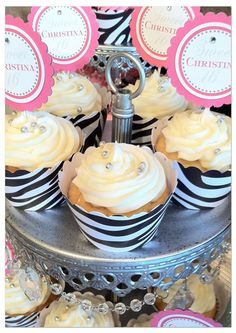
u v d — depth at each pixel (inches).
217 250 11.3
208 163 11.3
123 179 9.9
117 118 11.2
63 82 13.7
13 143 11.2
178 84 10.6
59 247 10.4
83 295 13.4
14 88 10.7
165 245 10.5
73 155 11.4
